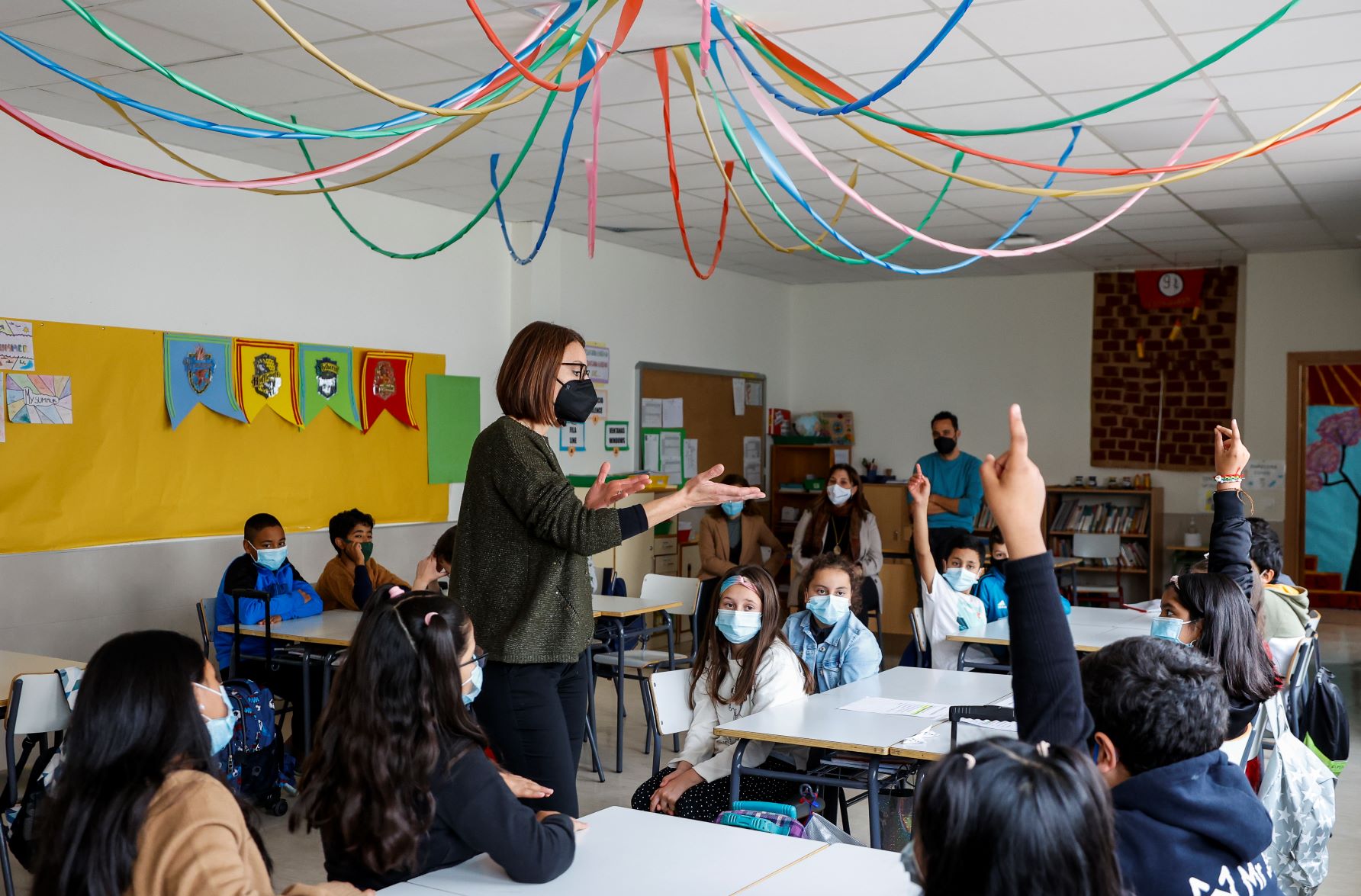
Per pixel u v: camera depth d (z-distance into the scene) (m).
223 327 6.11
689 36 4.14
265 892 1.78
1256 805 1.55
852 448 10.92
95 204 5.50
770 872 2.00
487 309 7.88
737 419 10.43
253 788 4.57
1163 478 9.75
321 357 6.65
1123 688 1.56
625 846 2.14
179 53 4.45
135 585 5.70
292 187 6.48
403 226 7.21
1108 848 1.08
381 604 2.02
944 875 1.08
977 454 10.41
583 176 6.54
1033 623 1.42
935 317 10.59
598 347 8.70
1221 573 3.27
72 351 5.40
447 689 1.98
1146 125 5.36
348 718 1.97
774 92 3.68
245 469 6.24
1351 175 6.27
